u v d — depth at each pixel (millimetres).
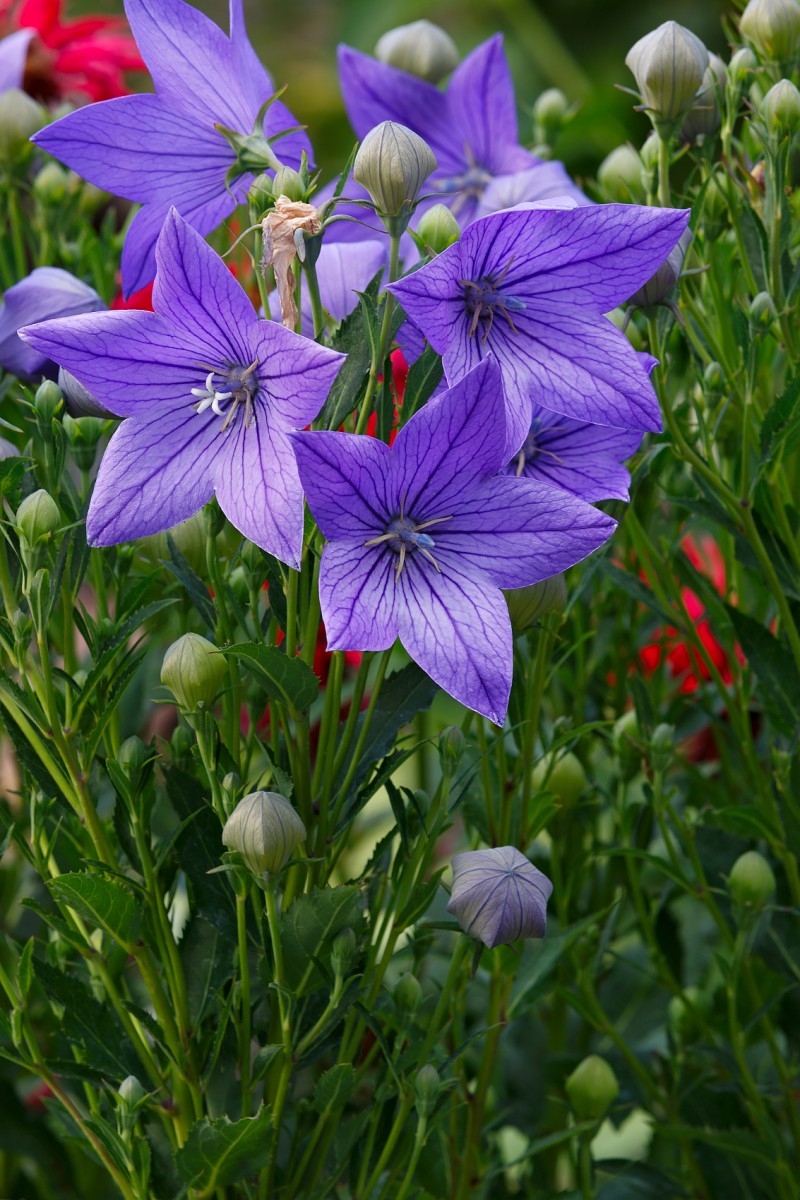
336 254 523
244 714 626
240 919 471
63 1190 616
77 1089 577
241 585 528
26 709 468
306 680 464
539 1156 624
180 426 460
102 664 466
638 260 464
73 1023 492
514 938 473
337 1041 497
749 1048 627
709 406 546
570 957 573
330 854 491
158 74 495
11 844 617
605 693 619
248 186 511
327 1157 517
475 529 462
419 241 461
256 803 452
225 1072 498
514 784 523
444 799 484
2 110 600
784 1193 570
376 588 453
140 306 616
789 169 563
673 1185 586
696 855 554
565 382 469
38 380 548
